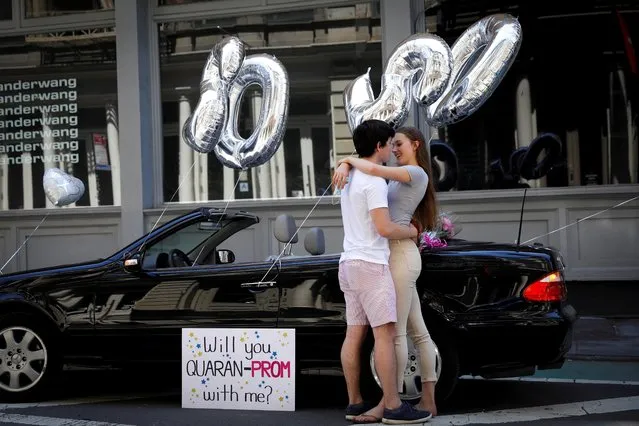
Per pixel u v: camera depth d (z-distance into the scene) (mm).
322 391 7723
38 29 12648
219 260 7840
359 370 6277
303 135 11820
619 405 6938
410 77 8242
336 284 6691
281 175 11883
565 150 11305
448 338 6551
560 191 11211
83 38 12547
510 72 11383
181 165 12188
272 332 6703
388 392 6109
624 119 11219
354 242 6105
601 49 11258
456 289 6543
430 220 6527
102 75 12516
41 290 7234
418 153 6488
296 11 11859
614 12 11234
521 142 11359
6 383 7344
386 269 6059
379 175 6090
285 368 6680
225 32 12086
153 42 12203
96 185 12547
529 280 6531
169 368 7074
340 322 6641
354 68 11688
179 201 12172
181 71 12195
